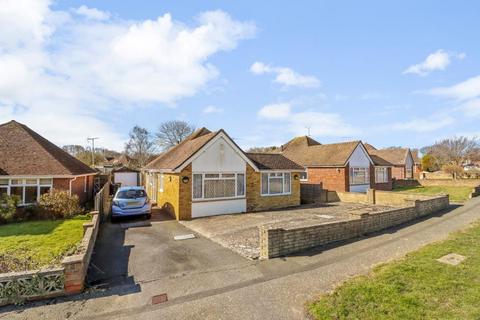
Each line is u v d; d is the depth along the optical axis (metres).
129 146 63.59
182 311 4.87
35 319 4.70
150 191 22.44
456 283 5.44
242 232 11.01
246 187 16.52
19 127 18.02
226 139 15.72
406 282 5.54
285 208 18.05
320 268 6.73
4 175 14.34
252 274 6.50
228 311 4.81
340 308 4.64
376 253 7.79
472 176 40.12
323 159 27.27
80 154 56.09
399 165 42.00
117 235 10.72
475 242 8.45
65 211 14.02
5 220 12.75
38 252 7.96
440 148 58.59
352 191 25.67
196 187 14.57
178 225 12.67
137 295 5.55
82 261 5.84
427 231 10.42
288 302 5.05
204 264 7.33
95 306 5.12
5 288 5.18
